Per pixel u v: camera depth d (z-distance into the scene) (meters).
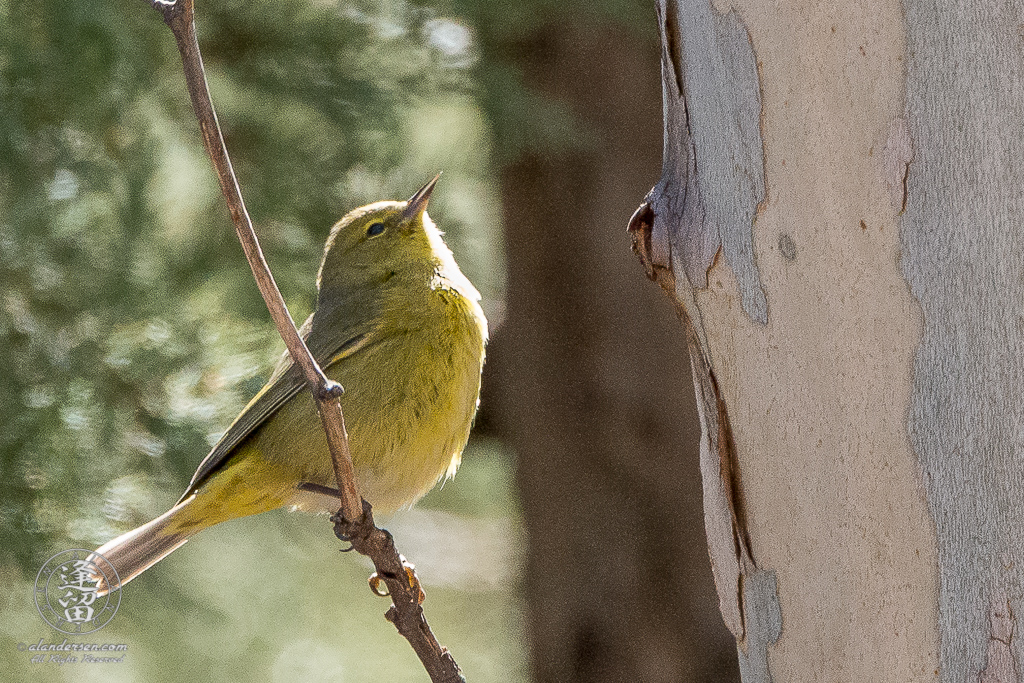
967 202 5.00
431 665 6.95
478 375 8.71
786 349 5.82
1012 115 4.82
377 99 10.57
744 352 6.03
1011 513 4.96
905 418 5.35
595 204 12.76
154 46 10.37
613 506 12.91
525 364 13.24
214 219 10.69
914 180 5.18
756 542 6.16
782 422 5.90
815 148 5.52
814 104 5.49
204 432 9.84
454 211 12.35
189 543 12.77
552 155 12.48
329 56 10.61
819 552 5.84
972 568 5.14
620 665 12.88
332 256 9.01
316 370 5.87
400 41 10.62
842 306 5.53
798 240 5.66
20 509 9.45
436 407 8.42
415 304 8.45
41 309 9.62
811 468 5.81
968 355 5.06
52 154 9.65
